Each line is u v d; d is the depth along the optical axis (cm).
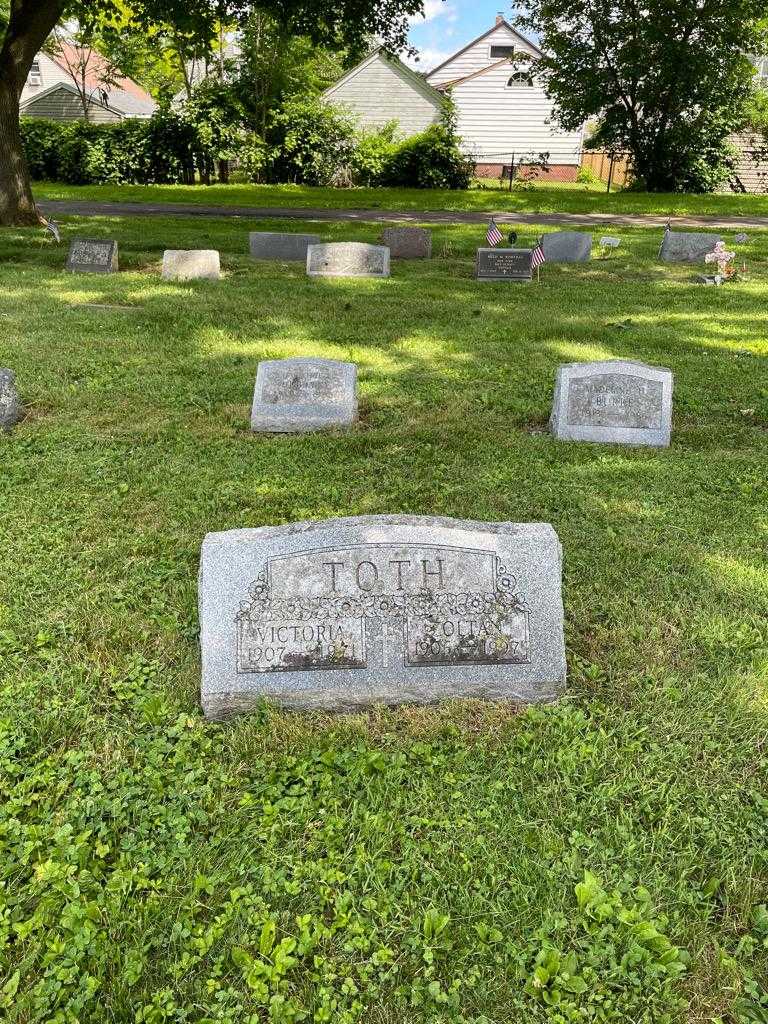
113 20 2489
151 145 3691
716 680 388
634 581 471
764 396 831
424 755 346
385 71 4009
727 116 3431
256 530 372
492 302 1307
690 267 1709
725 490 608
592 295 1384
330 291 1362
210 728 363
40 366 877
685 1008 250
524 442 703
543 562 373
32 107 4588
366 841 305
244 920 274
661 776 335
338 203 2920
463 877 291
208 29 2050
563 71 3309
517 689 376
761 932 273
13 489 581
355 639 368
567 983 253
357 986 257
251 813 318
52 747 347
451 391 835
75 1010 243
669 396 704
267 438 708
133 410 762
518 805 320
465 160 3891
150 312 1148
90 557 491
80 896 279
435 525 371
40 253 1641
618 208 2830
